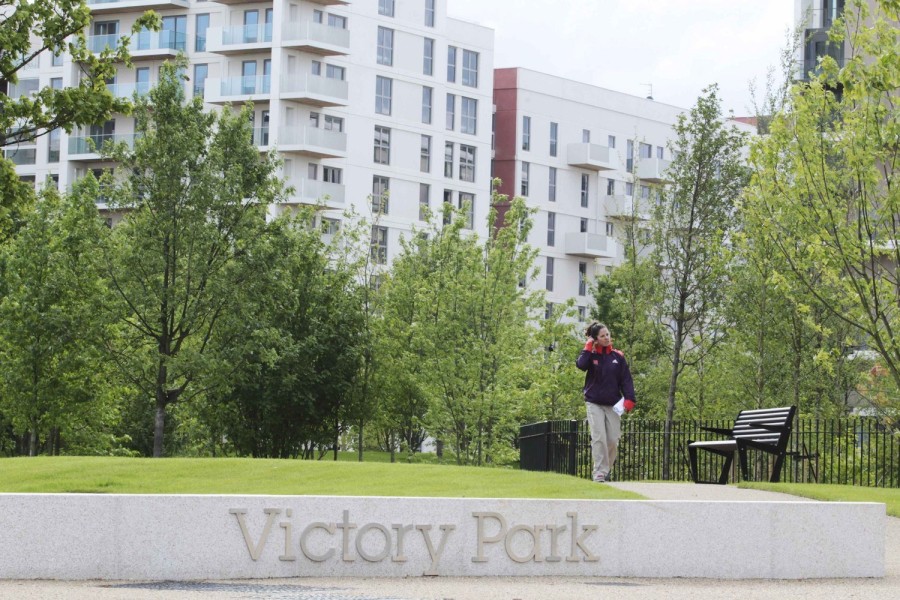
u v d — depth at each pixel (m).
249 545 11.70
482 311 38.59
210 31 72.38
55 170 75.62
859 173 20.20
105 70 27.70
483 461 39.38
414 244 46.72
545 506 12.11
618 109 92.56
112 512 11.62
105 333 38.34
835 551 12.32
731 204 33.75
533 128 87.44
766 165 21.70
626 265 40.25
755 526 12.26
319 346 42.97
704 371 39.53
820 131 21.52
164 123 37.75
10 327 38.62
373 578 11.80
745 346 33.94
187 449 48.81
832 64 21.19
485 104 82.75
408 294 43.44
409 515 11.94
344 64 74.69
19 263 38.75
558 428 22.55
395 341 43.28
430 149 79.38
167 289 36.75
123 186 38.19
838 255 20.59
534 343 41.56
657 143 95.00
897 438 24.41
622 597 10.82
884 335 21.19
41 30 27.02
